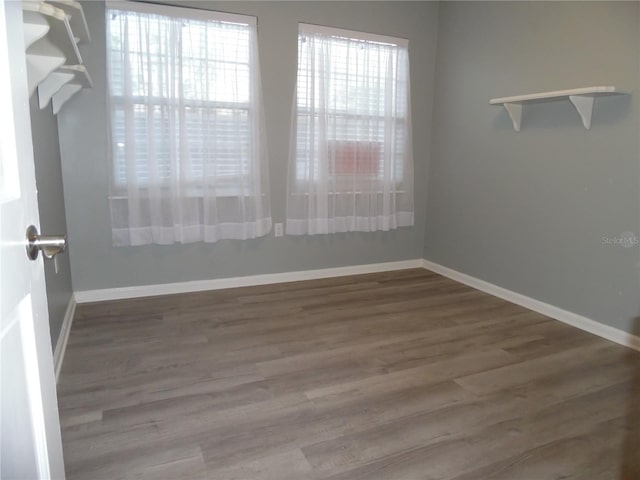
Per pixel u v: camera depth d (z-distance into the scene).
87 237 3.04
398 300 3.31
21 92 0.80
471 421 1.84
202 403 1.92
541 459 1.62
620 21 2.47
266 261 3.59
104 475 1.48
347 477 1.51
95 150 2.97
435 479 1.51
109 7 2.76
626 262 2.55
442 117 3.88
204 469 1.53
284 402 1.95
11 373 0.71
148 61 2.86
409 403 1.96
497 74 3.29
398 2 3.64
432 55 3.89
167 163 3.02
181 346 2.46
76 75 2.38
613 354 2.46
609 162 2.59
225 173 3.22
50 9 1.41
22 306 0.77
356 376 2.18
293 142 3.43
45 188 2.29
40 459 0.84
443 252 3.98
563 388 2.11
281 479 1.49
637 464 1.60
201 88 3.03
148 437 1.69
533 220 3.10
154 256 3.24
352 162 3.63
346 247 3.88
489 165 3.43
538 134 3.02
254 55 3.15
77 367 2.21
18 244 0.75
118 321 2.79
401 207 3.92
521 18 3.07
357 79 3.53
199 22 2.98
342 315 2.98
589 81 2.66
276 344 2.52
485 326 2.84
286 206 3.55
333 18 3.42
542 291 3.07
